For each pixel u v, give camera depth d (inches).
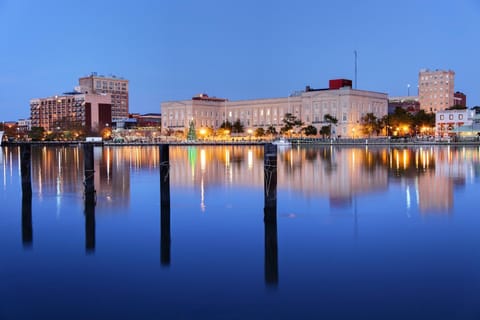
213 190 1713.8
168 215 1253.7
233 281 768.3
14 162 3356.3
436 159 3078.2
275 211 1134.4
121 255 907.4
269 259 868.6
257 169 2556.6
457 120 6486.2
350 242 971.3
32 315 666.2
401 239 987.3
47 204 1435.8
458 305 671.8
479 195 1526.8
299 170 2417.6
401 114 7190.0
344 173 2242.9
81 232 1082.7
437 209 1295.5
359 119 7701.8
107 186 1851.6
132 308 682.8
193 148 5787.4
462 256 872.9
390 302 684.1
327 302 687.7
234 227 1112.2
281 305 681.6
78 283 772.6
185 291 733.9
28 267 847.1
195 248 943.7
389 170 2365.9
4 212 1312.7
